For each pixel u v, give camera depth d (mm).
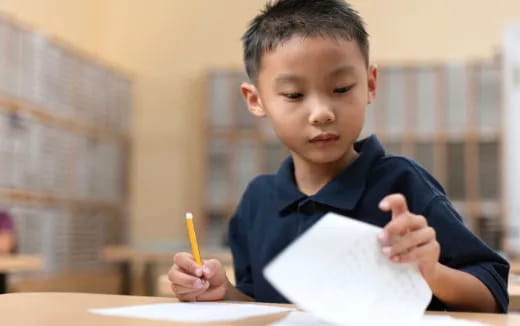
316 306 609
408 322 632
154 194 5090
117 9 5223
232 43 5098
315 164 1085
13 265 2432
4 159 3533
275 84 935
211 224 4637
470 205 4211
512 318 720
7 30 3551
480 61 4273
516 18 4676
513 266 2172
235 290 1019
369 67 1025
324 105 900
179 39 5156
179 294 926
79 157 4270
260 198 1175
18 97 3641
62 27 4738
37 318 679
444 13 4770
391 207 700
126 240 4844
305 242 641
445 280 817
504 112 4129
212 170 4645
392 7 4828
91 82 4414
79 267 4223
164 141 5113
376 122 4363
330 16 940
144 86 5172
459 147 4273
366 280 652
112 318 681
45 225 3881
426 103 4320
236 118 4625
